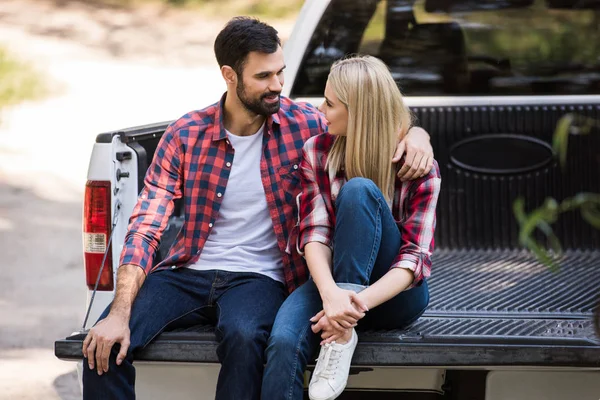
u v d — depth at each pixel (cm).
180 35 1919
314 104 564
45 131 1420
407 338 398
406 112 437
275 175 455
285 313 410
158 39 1894
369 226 408
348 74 425
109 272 468
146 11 2036
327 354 393
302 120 465
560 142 312
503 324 434
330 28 593
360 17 594
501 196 574
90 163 466
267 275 452
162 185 457
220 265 453
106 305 470
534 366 387
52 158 1302
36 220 1063
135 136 485
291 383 397
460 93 609
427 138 440
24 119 1472
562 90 606
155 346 417
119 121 1462
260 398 407
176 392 428
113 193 466
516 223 573
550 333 418
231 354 407
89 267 471
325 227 431
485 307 470
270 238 460
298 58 579
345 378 392
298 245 435
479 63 606
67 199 1151
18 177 1223
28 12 1998
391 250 421
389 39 604
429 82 609
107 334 411
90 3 2064
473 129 576
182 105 1536
